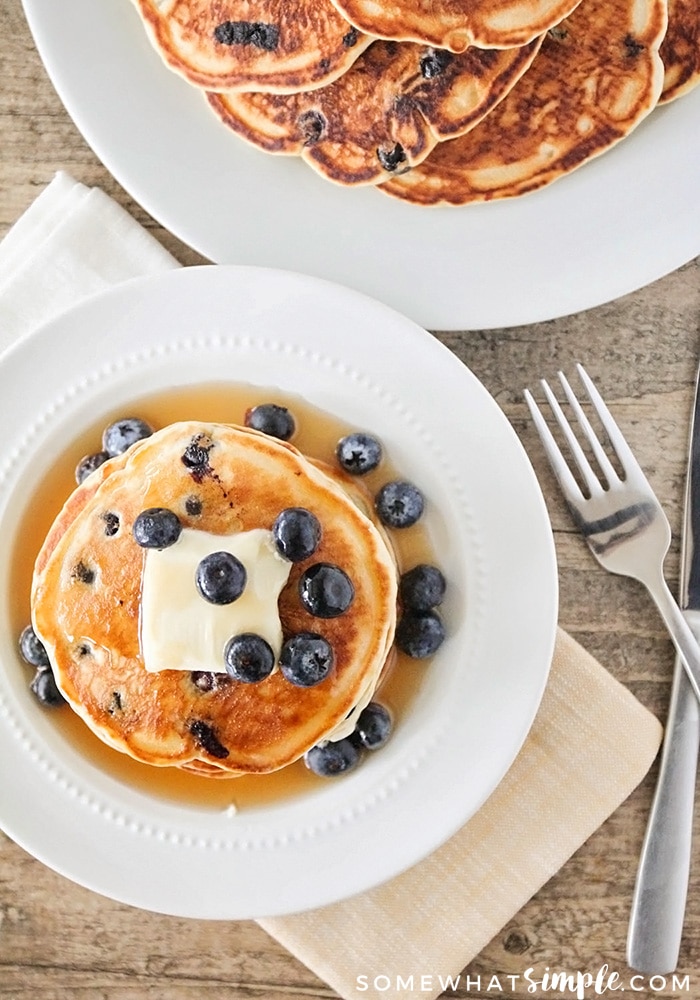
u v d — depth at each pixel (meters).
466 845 0.71
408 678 0.69
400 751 0.68
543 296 0.68
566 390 0.71
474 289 0.69
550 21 0.66
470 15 0.66
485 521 0.68
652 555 0.71
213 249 0.68
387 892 0.71
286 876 0.68
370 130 0.68
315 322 0.68
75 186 0.71
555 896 0.72
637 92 0.68
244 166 0.68
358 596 0.65
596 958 0.72
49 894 0.72
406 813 0.68
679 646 0.70
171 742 0.65
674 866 0.71
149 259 0.70
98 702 0.65
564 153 0.68
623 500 0.71
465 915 0.71
